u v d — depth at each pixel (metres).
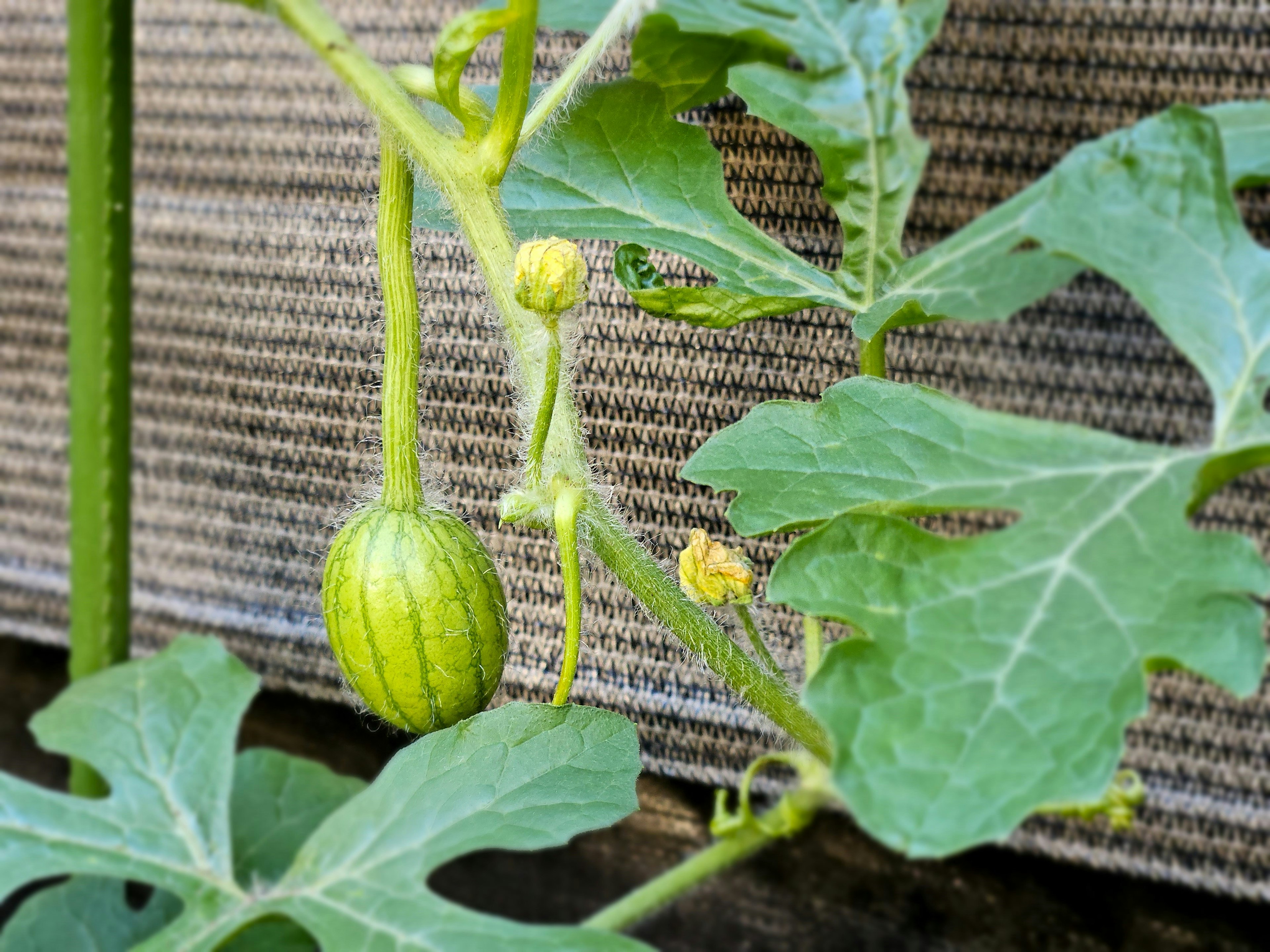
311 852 0.24
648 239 0.25
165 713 0.29
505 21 0.22
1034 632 0.18
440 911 0.23
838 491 0.21
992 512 0.29
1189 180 0.20
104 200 0.30
